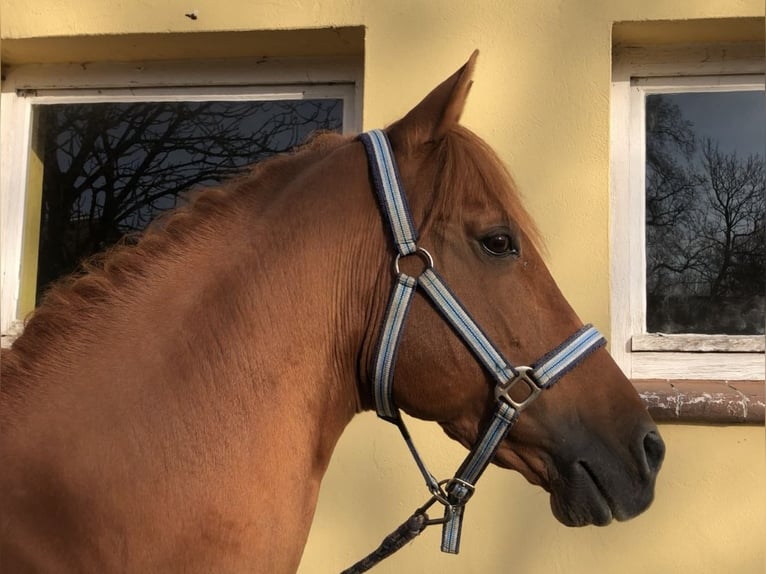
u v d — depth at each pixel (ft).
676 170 6.06
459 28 5.66
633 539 5.25
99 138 6.63
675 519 5.22
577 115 5.56
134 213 6.62
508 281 3.01
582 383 3.08
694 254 5.98
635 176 5.98
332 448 3.15
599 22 5.60
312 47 6.10
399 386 3.02
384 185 2.97
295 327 2.87
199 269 2.84
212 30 5.85
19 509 2.40
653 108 6.12
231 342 2.76
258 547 2.70
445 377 2.97
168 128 6.54
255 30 5.82
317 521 5.40
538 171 5.55
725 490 5.19
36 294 6.63
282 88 6.36
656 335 5.78
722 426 5.20
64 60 6.48
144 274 2.83
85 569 2.42
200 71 6.41
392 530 5.33
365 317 3.00
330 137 3.34
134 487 2.52
